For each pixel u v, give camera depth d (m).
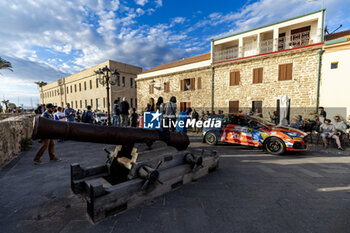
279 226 1.96
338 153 5.70
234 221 2.05
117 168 2.97
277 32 12.83
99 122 15.72
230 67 14.42
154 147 2.87
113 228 1.91
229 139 6.52
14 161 4.41
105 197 2.04
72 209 2.27
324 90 10.63
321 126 6.93
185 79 17.50
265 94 12.82
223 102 14.93
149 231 1.86
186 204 2.42
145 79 20.86
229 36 14.80
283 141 5.29
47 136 1.99
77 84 32.75
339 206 2.39
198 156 3.20
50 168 3.88
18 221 2.02
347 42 9.70
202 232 1.86
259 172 3.76
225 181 3.25
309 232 1.86
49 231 1.86
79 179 2.67
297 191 2.85
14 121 5.19
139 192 2.38
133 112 9.96
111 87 25.30
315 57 10.91
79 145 6.56
